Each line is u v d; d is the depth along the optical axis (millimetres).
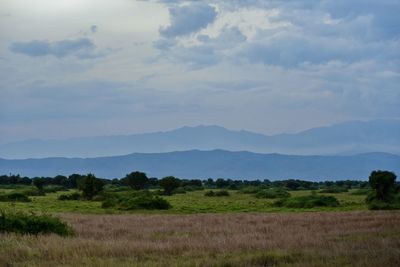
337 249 23547
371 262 19562
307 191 150500
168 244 25969
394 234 31391
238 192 134625
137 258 22000
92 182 96625
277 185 184375
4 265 20250
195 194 129125
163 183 125312
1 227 31703
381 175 77375
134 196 78688
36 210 62219
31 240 26938
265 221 46031
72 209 71188
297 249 24297
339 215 52406
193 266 19953
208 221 46875
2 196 87875
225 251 24203
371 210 68125
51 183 173750
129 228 39531
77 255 21844
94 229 38031
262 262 20984
